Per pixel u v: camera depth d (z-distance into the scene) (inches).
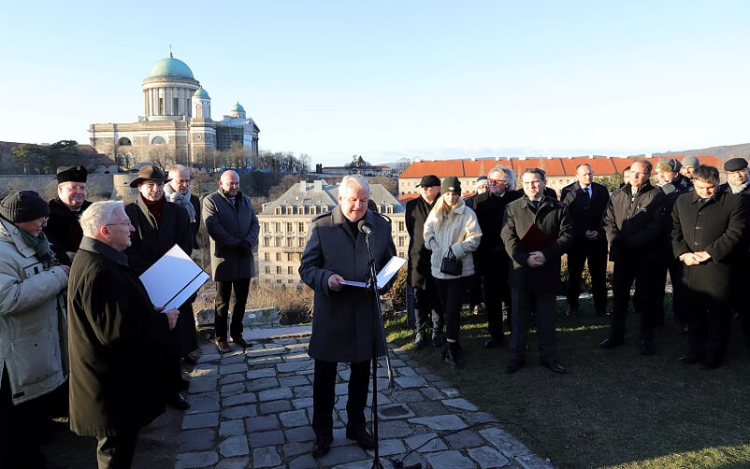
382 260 156.2
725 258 194.2
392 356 241.4
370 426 165.9
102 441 121.7
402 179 3085.6
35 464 142.6
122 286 116.7
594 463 138.6
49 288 139.8
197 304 421.7
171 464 147.9
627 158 2810.0
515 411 173.2
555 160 2861.7
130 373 119.8
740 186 222.1
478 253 243.3
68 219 183.0
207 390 205.2
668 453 141.5
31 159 3157.0
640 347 228.2
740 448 141.9
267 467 143.9
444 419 169.0
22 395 137.9
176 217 204.1
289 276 1722.4
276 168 4375.0
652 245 217.3
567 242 204.1
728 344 227.5
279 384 209.8
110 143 4414.4
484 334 264.5
